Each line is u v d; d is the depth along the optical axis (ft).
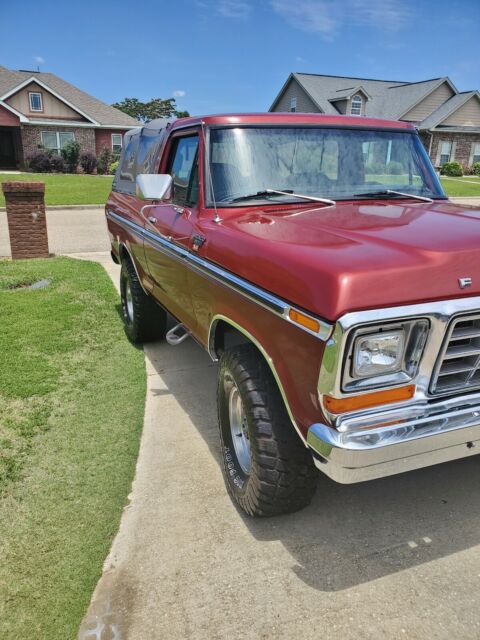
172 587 8.03
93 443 11.80
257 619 7.48
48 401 13.67
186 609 7.66
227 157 11.30
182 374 15.49
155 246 13.64
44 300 22.36
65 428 12.41
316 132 12.06
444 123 118.52
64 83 122.11
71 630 7.35
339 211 10.27
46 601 7.79
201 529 9.21
